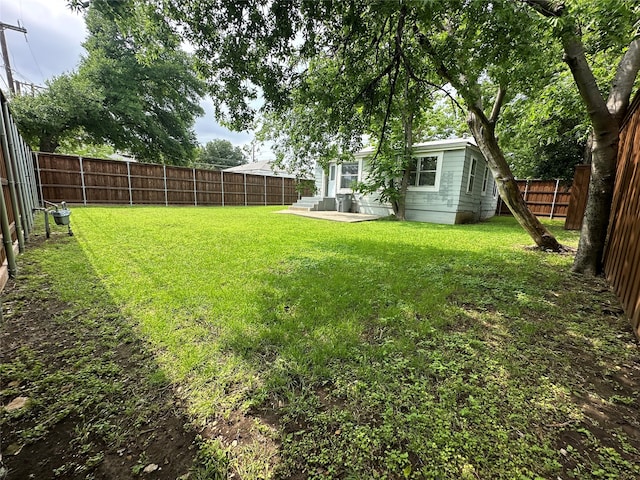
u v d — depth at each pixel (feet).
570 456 3.77
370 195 36.50
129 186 38.86
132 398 4.71
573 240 19.70
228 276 10.66
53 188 33.35
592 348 6.35
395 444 3.92
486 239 19.54
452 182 30.14
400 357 5.91
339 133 16.25
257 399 4.72
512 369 5.57
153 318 7.33
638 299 7.00
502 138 27.61
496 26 8.44
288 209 40.81
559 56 11.53
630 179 9.27
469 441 3.97
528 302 8.75
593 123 10.62
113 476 3.49
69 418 4.31
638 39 8.39
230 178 48.88
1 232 9.54
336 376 5.30
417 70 12.90
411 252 15.01
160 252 13.84
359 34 10.36
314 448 3.87
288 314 7.71
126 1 9.58
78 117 44.37
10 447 3.82
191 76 59.31
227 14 9.33
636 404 4.73
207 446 3.89
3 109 13.44
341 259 13.35
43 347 6.07
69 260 12.12
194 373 5.32
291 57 11.58
